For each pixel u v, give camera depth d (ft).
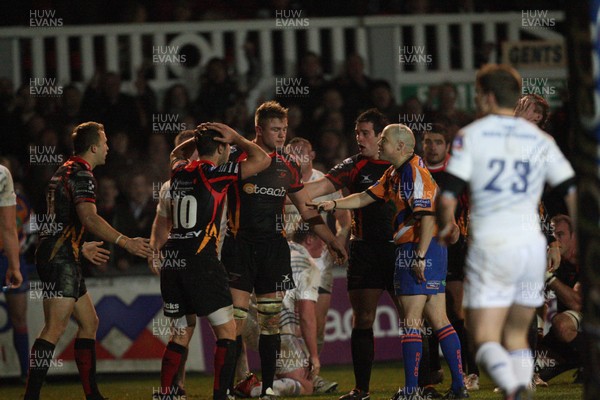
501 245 52.21
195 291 69.26
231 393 81.25
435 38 161.17
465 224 87.20
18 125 142.31
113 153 136.98
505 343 55.93
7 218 77.71
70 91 143.64
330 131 137.39
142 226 126.11
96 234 73.41
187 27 155.74
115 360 114.11
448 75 159.94
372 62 158.92
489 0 167.53
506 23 161.89
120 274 121.29
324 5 165.99
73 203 74.64
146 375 116.26
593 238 47.67
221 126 71.46
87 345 78.43
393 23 158.92
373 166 81.92
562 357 86.74
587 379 48.14
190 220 69.56
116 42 155.33
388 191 77.51
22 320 110.93
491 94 54.29
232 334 70.44
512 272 52.44
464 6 166.09
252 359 114.32
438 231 53.78
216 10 172.45
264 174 78.13
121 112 143.43
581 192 48.14
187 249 69.51
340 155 137.49
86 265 119.14
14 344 112.68
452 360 75.56
